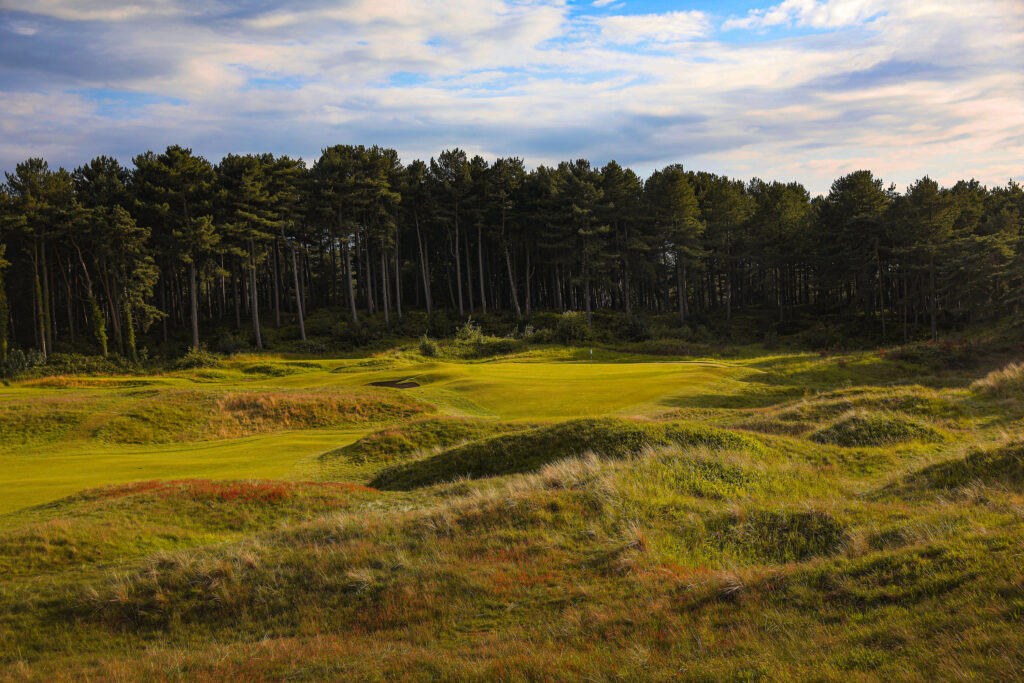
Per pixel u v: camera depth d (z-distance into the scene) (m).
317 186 74.25
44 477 21.22
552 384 36.94
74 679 7.64
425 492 16.30
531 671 6.48
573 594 8.66
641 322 72.62
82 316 75.94
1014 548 7.06
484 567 9.82
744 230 85.69
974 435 18.80
